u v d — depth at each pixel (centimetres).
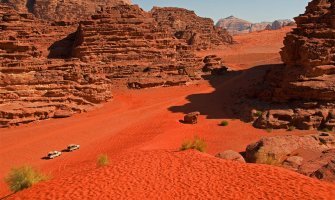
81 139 4041
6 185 2711
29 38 7631
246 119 4588
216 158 2209
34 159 3428
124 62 7500
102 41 7525
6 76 4834
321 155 2752
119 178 1912
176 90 6912
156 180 1864
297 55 4712
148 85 7012
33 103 4859
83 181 1895
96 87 5550
